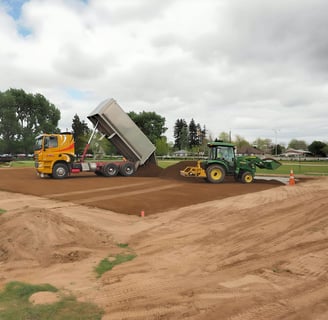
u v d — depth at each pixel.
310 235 7.24
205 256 6.48
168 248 7.14
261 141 119.50
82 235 7.69
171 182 19.36
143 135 23.17
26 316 4.09
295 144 127.69
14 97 72.31
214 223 9.21
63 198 13.56
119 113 22.20
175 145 124.56
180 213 10.68
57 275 5.62
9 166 39.53
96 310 4.24
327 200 10.74
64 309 4.28
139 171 24.08
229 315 4.00
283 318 3.94
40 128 73.81
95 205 12.01
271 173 28.23
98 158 23.72
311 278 5.10
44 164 21.05
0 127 71.25
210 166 19.17
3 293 4.83
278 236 7.45
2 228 7.46
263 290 4.70
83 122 91.56
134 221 9.80
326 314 4.03
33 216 7.81
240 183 19.14
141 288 4.90
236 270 5.61
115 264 6.21
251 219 9.32
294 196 12.55
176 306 4.27
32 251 6.56
